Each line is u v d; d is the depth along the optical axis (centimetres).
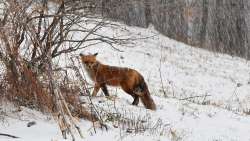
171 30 7762
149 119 1991
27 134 1485
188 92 4481
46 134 1505
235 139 2034
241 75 6131
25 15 1688
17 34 1708
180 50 6838
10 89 1708
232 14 8256
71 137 1501
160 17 7712
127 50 5538
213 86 5106
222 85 5228
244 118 2544
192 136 1909
